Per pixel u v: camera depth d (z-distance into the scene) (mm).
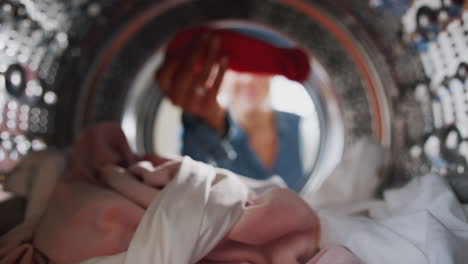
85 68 1740
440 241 670
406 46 1484
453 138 1274
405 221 786
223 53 2045
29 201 987
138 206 771
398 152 1677
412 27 1379
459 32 1112
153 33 1892
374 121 1798
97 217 753
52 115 1615
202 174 795
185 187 750
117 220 752
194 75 2047
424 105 1469
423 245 735
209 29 1986
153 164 1092
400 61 1572
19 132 1361
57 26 1453
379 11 1522
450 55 1208
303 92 2863
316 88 2035
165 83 2025
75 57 1653
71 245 758
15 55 1269
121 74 1901
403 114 1645
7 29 1174
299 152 2869
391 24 1510
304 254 784
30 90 1413
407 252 717
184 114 2297
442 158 1352
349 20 1711
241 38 2020
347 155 1319
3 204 908
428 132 1457
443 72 1282
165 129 2814
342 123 1949
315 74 2004
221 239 736
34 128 1481
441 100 1336
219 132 2332
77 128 1748
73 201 810
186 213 698
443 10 1159
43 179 1006
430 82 1391
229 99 2795
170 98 2070
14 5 1158
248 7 1875
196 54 2010
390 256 728
